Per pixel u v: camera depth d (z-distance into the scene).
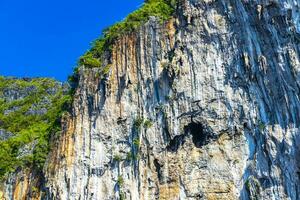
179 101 45.47
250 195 42.38
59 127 49.19
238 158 43.62
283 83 43.97
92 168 45.06
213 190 43.03
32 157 51.09
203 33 46.97
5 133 71.69
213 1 47.47
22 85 86.50
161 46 47.47
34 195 48.59
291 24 44.50
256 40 45.34
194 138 45.16
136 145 44.97
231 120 44.56
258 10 45.25
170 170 43.97
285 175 42.28
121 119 46.03
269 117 43.81
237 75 45.28
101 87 47.44
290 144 42.66
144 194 43.62
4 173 53.59
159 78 46.50
